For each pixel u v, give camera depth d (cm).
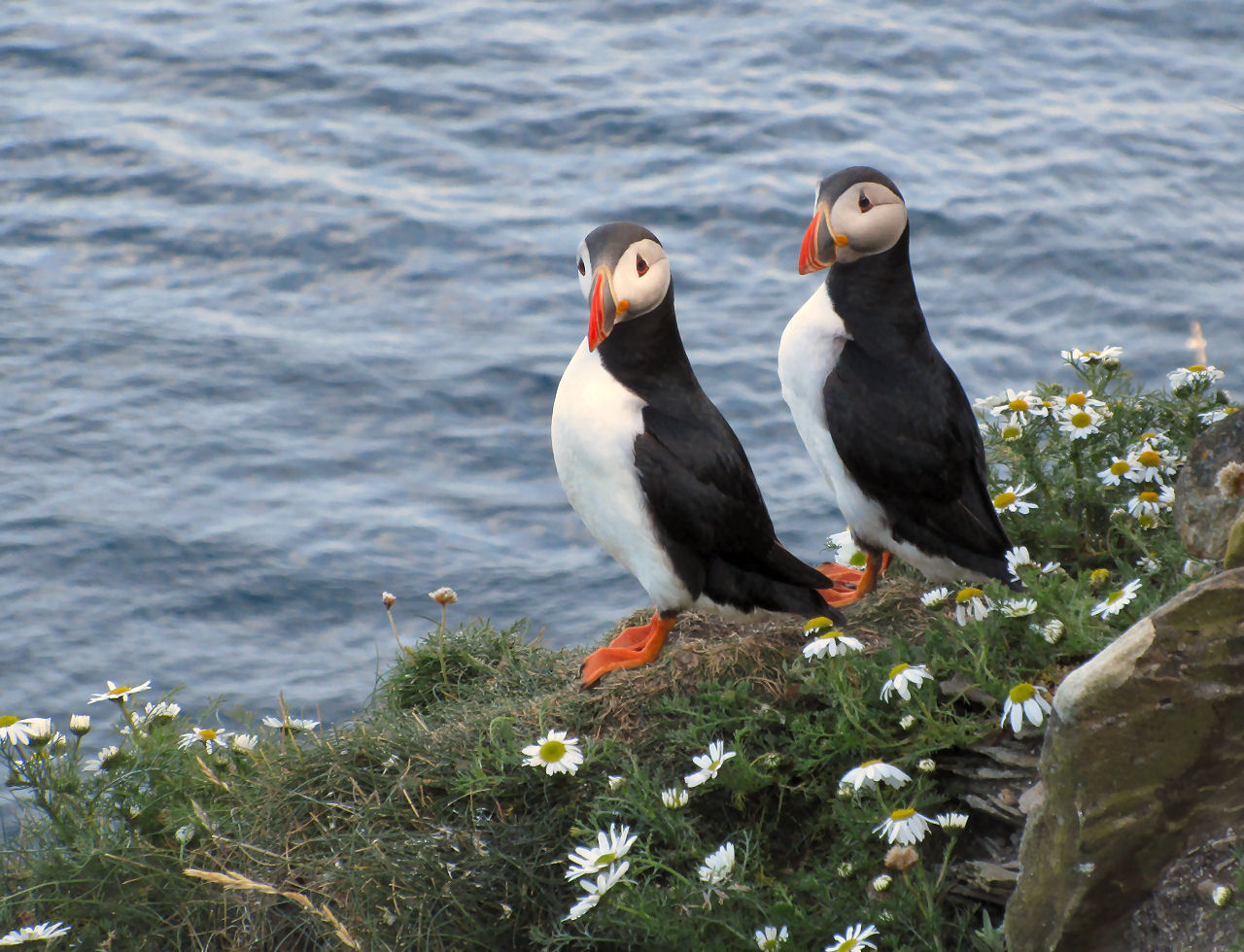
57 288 1912
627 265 662
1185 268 1919
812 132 2381
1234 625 433
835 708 630
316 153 2308
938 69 2673
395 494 1525
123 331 1809
